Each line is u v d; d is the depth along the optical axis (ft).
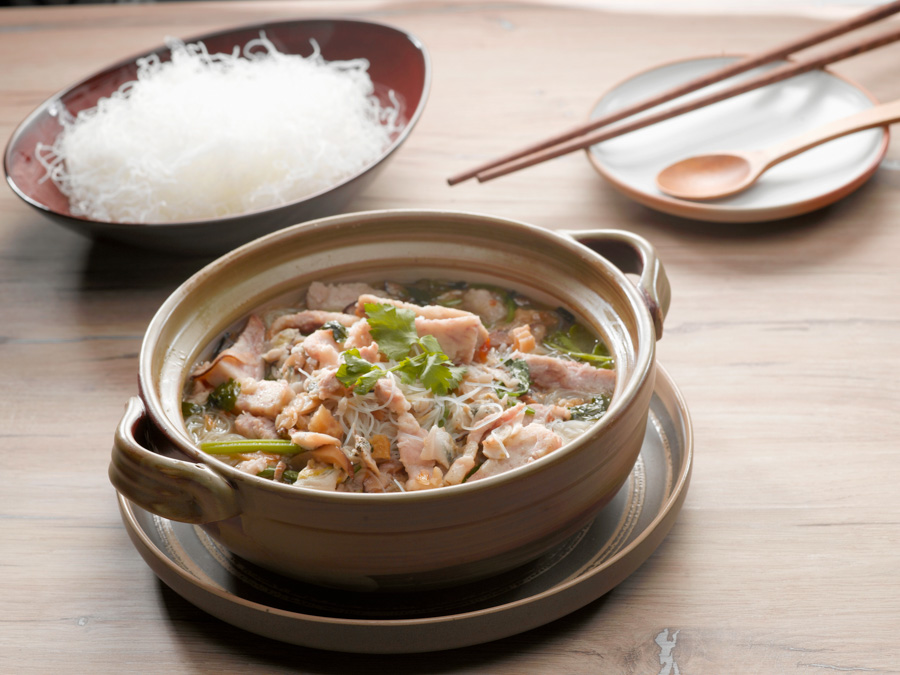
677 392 2.12
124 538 2.12
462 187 2.72
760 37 3.14
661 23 3.24
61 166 2.65
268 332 2.15
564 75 3.06
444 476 1.98
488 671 1.95
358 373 2.00
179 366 2.05
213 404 2.08
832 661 1.95
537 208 2.66
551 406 2.06
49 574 2.08
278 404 2.05
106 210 2.59
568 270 2.12
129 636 2.00
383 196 2.70
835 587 2.02
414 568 1.89
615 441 1.91
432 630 1.90
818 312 2.41
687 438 2.07
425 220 2.16
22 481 2.21
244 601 1.93
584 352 2.11
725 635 1.98
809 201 2.51
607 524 2.06
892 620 1.98
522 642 1.97
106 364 2.40
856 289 2.44
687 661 1.95
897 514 2.10
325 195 2.43
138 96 2.73
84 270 2.59
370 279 2.19
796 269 2.49
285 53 2.97
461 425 2.02
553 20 3.29
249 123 2.64
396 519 1.76
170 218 2.58
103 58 3.19
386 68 2.91
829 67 2.99
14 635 2.01
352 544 1.82
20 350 2.43
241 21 3.32
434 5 3.39
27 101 3.05
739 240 2.56
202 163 2.60
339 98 2.74
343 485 1.99
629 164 2.71
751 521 2.09
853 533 2.07
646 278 2.05
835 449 2.18
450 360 2.09
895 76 2.93
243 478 1.80
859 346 2.34
